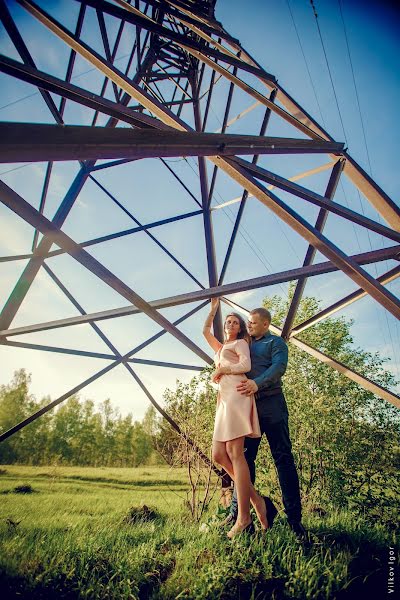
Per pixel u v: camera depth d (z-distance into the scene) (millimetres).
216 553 1926
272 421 2428
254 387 2275
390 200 3447
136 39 5352
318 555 1981
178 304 3012
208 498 4086
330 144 3145
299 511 2268
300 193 2822
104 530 2658
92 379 4059
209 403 4055
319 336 7551
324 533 2398
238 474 2180
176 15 3852
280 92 3982
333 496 4293
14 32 2781
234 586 1611
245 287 2906
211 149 2053
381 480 4465
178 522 3051
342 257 2486
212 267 4938
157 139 1673
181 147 1828
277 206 2387
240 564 1741
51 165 4254
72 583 1704
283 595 1573
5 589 1619
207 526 2527
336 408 4945
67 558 1930
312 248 3215
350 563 1917
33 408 45094
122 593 1646
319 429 4453
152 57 6055
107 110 1829
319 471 4410
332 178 3395
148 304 3027
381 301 2598
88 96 1761
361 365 7465
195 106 6121
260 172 2520
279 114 3457
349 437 4879
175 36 2834
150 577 1803
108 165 4871
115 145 1476
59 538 2387
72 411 46656
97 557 2000
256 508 2348
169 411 4184
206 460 3832
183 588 1649
